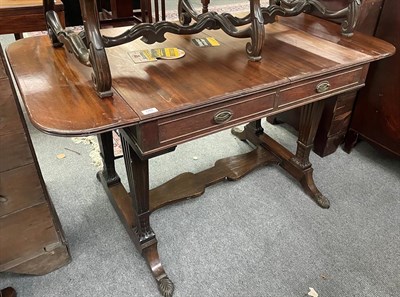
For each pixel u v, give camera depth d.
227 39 1.24
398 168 1.77
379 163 1.81
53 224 1.13
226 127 0.94
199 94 0.86
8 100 0.84
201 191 1.49
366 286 1.20
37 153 1.80
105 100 0.81
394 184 1.66
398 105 1.57
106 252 1.29
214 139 1.98
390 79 1.56
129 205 1.37
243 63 1.05
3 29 1.48
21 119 0.89
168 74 0.96
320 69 1.02
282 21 1.43
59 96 0.82
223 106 0.89
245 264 1.26
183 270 1.23
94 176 1.66
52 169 1.69
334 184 1.65
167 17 3.40
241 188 1.62
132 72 0.96
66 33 0.92
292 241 1.35
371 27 1.54
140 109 0.79
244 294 1.16
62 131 0.70
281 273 1.23
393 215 1.49
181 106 0.81
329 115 1.72
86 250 1.29
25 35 2.79
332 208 1.51
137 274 1.21
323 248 1.33
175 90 0.88
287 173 1.71
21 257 1.12
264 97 0.96
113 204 1.45
